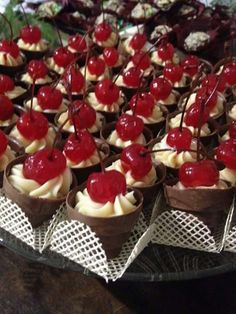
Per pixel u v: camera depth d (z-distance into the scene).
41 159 0.25
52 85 0.34
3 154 0.26
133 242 0.25
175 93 0.35
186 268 0.24
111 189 0.23
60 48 0.38
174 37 0.44
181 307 0.26
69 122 0.30
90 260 0.23
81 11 0.46
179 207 0.25
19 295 0.26
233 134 0.30
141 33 0.43
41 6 0.45
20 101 0.34
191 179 0.25
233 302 0.27
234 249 0.25
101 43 0.42
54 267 0.26
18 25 0.43
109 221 0.23
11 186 0.24
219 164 0.27
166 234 0.25
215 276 0.28
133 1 0.46
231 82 0.36
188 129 0.28
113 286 0.27
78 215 0.23
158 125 0.32
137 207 0.24
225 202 0.25
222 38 0.43
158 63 0.40
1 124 0.31
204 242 0.25
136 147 0.26
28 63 0.39
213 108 0.33
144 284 0.27
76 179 0.26
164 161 0.28
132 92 0.35
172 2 0.44
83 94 0.32
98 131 0.31
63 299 0.26
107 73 0.38
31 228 0.24
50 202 0.24
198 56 0.43
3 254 0.28
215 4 0.45
